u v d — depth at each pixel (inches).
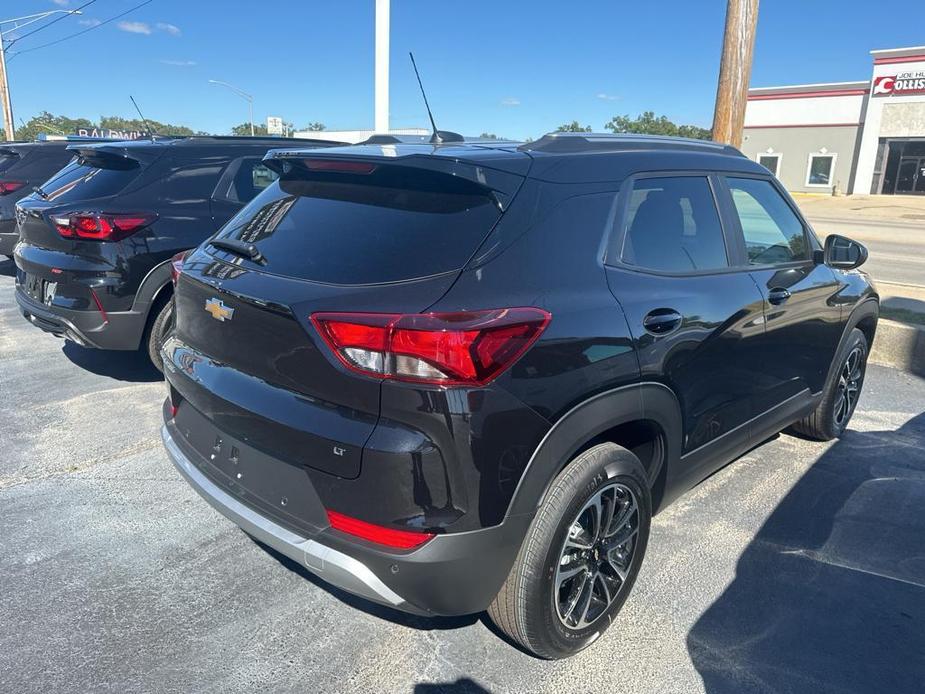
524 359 88.7
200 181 212.5
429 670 103.9
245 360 98.8
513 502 90.0
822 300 161.3
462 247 92.5
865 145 1466.5
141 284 193.6
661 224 120.0
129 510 144.6
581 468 98.5
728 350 127.2
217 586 121.3
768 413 148.8
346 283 91.0
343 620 114.0
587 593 105.5
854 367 191.5
